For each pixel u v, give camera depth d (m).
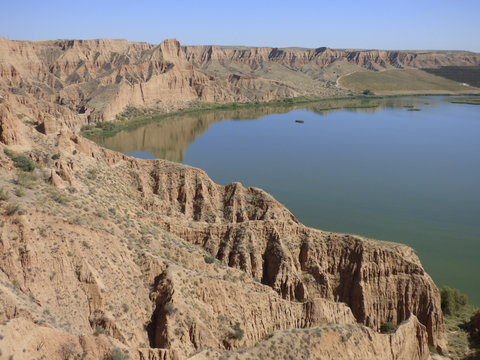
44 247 40.53
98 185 71.19
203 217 84.31
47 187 53.97
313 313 52.66
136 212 66.75
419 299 62.47
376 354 49.06
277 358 42.47
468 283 76.06
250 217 83.19
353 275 64.62
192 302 45.12
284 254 66.31
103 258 43.97
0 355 27.98
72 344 32.16
